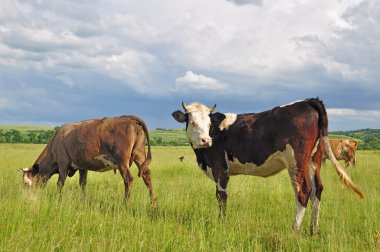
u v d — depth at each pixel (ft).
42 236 18.54
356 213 26.32
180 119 27.94
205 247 18.33
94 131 32.81
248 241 19.30
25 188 33.58
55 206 24.30
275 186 36.96
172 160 80.74
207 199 30.42
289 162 23.27
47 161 36.14
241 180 40.91
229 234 20.27
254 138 24.66
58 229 19.83
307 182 23.04
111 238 18.93
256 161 24.91
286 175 49.52
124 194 32.99
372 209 26.13
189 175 50.93
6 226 19.85
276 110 24.17
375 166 63.10
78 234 20.36
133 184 39.68
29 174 35.27
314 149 23.76
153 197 30.22
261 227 23.93
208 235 20.76
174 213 26.40
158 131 540.52
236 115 26.76
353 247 19.24
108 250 17.44
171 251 18.02
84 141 32.96
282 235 21.16
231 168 26.68
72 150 33.78
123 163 31.83
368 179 47.96
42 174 36.27
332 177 48.42
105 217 22.49
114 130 32.37
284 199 32.07
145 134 33.17
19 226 19.85
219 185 26.96
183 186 37.70
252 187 36.22
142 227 21.13
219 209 26.03
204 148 27.40
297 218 22.70
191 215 25.46
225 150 26.30
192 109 27.27
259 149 24.50
